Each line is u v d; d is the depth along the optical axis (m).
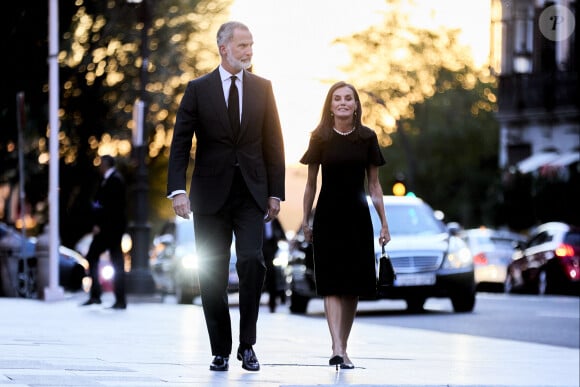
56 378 15.48
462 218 106.00
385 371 19.69
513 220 82.25
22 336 24.81
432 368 21.11
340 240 19.61
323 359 21.56
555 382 19.52
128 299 51.91
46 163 70.75
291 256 48.41
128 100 76.31
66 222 75.56
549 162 92.81
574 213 80.06
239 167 18.30
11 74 66.75
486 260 71.69
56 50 47.75
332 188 19.77
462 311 46.16
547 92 94.94
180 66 81.31
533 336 35.06
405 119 116.00
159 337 26.06
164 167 94.25
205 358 20.38
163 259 61.81
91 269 41.66
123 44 76.88
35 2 66.12
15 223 74.75
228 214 18.36
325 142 19.80
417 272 44.31
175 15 81.62
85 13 72.06
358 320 42.03
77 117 73.62
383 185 112.62
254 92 18.50
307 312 49.06
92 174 74.62
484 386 17.14
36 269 51.78
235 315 39.78
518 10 73.00
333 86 19.86
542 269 64.38
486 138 113.06
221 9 84.44
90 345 22.77
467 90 117.69
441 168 110.44
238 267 18.30
